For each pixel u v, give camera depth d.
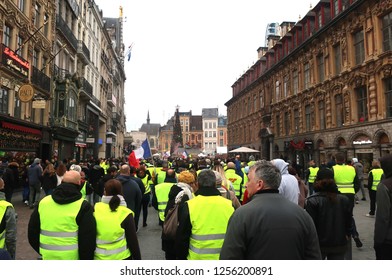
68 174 3.78
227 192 5.12
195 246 3.60
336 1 24.69
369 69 20.25
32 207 12.45
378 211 3.93
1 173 13.70
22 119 18.45
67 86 24.22
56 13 24.41
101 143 40.75
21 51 18.64
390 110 18.78
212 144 113.50
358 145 21.39
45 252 3.50
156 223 10.22
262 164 2.75
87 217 3.60
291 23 39.16
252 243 2.38
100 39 41.31
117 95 61.12
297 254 2.35
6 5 16.45
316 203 4.38
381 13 19.12
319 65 27.16
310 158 28.14
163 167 11.13
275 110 36.78
